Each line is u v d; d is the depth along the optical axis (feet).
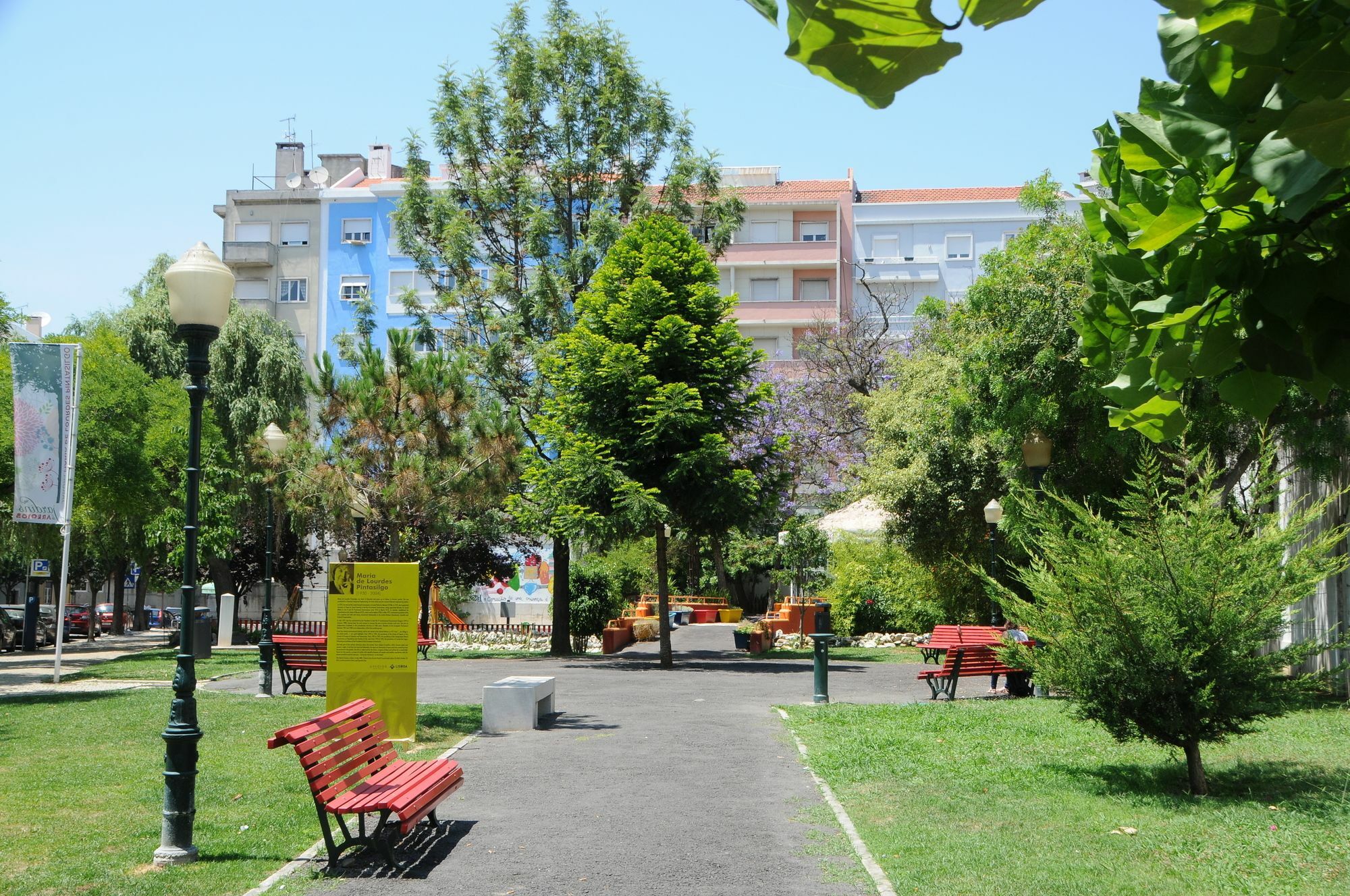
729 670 74.13
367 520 63.10
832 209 185.06
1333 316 7.57
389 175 196.44
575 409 80.59
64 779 32.24
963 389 69.05
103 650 117.39
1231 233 7.55
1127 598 28.76
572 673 71.72
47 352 63.21
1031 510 33.65
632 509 72.54
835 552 106.42
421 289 179.93
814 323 159.94
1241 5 5.49
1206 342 8.04
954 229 183.32
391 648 39.75
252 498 124.67
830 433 128.06
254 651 102.63
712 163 98.73
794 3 5.12
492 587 134.21
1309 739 36.91
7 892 20.47
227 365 129.08
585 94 99.76
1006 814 26.73
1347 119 5.57
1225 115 6.22
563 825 26.37
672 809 28.09
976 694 57.82
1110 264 8.25
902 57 5.26
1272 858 21.98
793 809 27.96
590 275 95.91
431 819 26.07
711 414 81.92
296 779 32.50
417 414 60.03
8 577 197.47
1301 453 48.08
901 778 31.76
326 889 21.08
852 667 76.43
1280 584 28.76
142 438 100.99
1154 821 25.68
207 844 24.63
